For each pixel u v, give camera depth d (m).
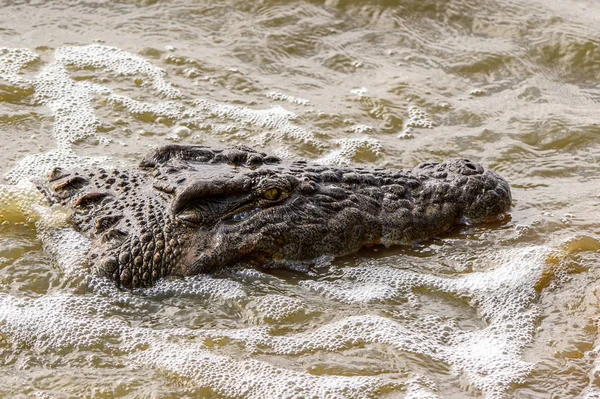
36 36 27.69
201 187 17.41
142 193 18.41
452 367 15.24
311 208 17.97
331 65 27.23
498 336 16.12
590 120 24.20
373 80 26.47
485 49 27.80
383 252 18.55
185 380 14.74
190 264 17.25
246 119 24.12
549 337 16.03
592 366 15.15
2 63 25.86
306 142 23.12
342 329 16.19
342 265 18.11
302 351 15.59
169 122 23.80
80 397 14.21
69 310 16.45
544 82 26.44
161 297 17.08
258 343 15.77
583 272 17.89
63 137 22.72
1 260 17.75
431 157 22.69
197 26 28.80
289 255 17.83
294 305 16.86
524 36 28.30
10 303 16.53
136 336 15.91
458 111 24.84
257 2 29.80
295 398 14.32
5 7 29.34
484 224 19.48
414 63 27.41
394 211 18.58
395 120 24.38
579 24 28.61
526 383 14.77
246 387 14.59
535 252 18.48
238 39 28.09
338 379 14.82
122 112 24.09
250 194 17.83
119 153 22.14
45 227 18.69
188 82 25.77
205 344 15.70
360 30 29.02
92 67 26.16
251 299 16.97
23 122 23.27
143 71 26.11
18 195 19.66
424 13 29.61
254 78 26.23
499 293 17.38
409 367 15.15
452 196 19.11
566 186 21.48
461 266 18.22
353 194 18.50
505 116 24.64
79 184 19.39
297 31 28.64
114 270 17.25
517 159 22.56
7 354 15.32
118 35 28.09
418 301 17.23
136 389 14.48
